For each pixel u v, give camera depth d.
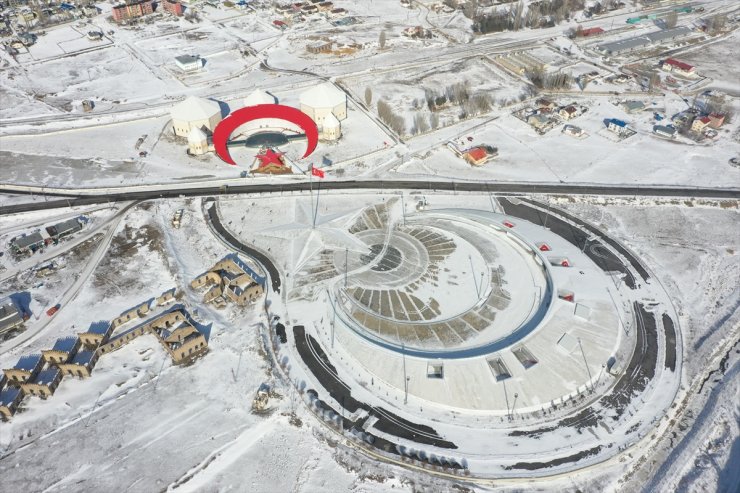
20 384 86.25
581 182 140.50
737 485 75.12
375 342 91.75
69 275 111.25
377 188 137.88
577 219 127.12
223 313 101.31
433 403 82.75
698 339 96.19
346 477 74.62
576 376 85.31
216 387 87.12
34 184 139.38
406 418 81.25
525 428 79.81
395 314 97.19
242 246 117.88
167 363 91.38
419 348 90.38
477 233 118.25
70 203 132.50
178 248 118.00
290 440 79.31
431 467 74.62
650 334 96.25
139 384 87.81
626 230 124.06
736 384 88.88
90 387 87.50
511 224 117.94
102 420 82.25
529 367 85.38
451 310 97.69
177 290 106.19
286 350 92.38
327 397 84.44
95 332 97.00
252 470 75.69
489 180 141.62
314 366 89.50
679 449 79.06
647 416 81.81
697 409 84.75
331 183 140.00
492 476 73.44
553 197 134.62
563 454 76.25
